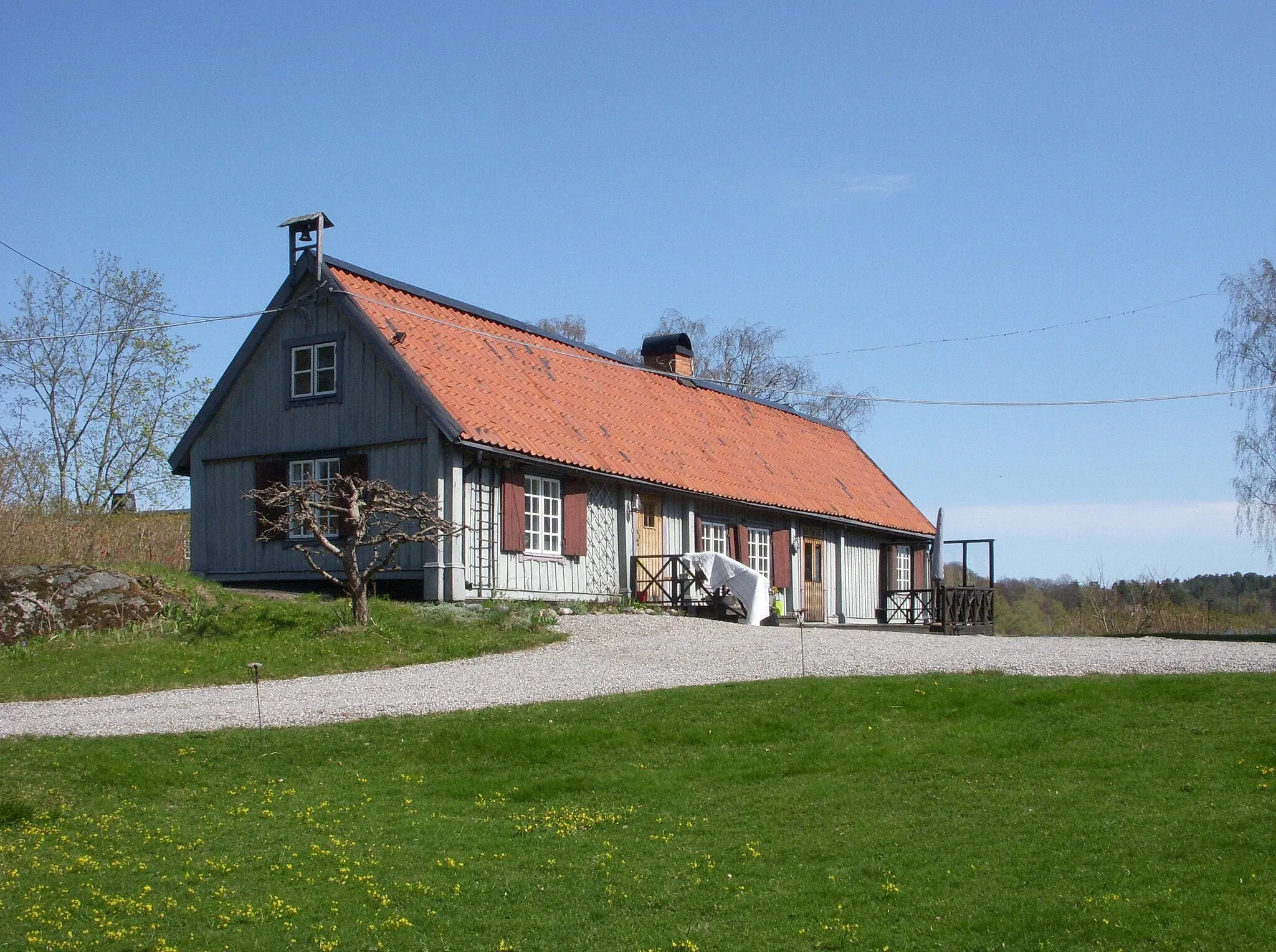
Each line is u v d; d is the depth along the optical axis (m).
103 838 10.72
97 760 12.47
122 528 28.97
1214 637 24.11
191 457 25.77
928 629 32.31
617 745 13.30
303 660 18.08
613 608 25.03
